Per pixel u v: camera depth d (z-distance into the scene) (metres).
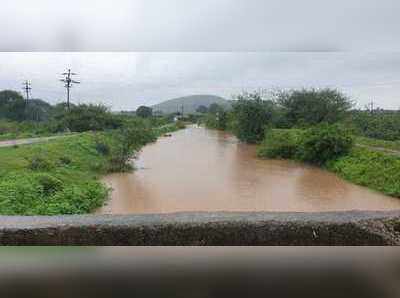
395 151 14.82
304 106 25.95
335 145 15.42
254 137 27.19
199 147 25.58
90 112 32.62
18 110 44.94
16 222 1.80
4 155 12.46
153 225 1.75
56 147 15.50
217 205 9.03
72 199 8.16
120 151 15.70
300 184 12.05
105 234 1.73
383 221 1.79
